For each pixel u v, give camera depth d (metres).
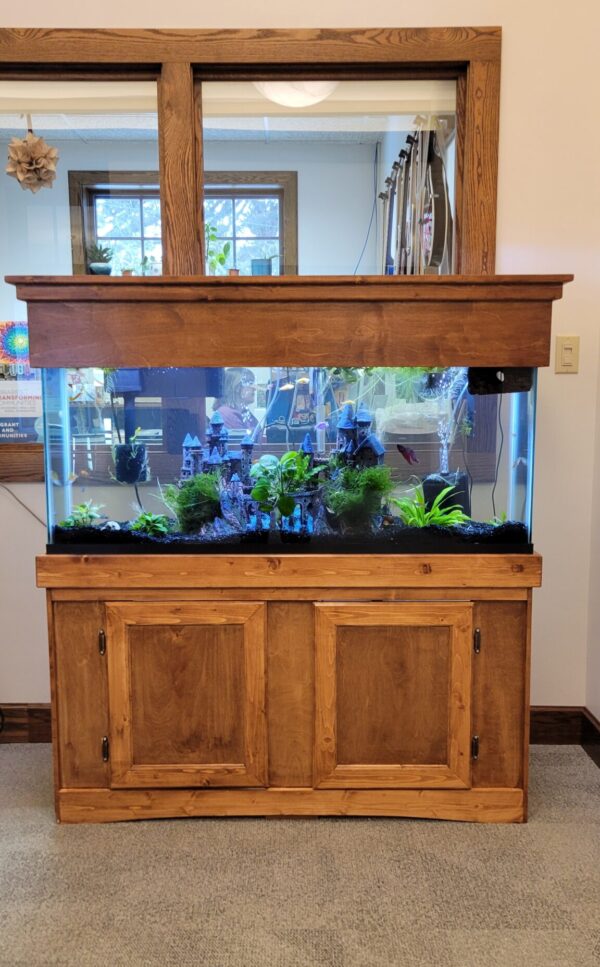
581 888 1.60
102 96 2.21
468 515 1.81
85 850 1.74
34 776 2.14
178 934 1.46
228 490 1.83
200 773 1.85
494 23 2.11
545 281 1.72
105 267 2.33
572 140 2.15
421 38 2.09
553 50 2.12
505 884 1.61
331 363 1.77
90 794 1.86
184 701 1.84
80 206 2.31
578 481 2.30
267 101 2.22
